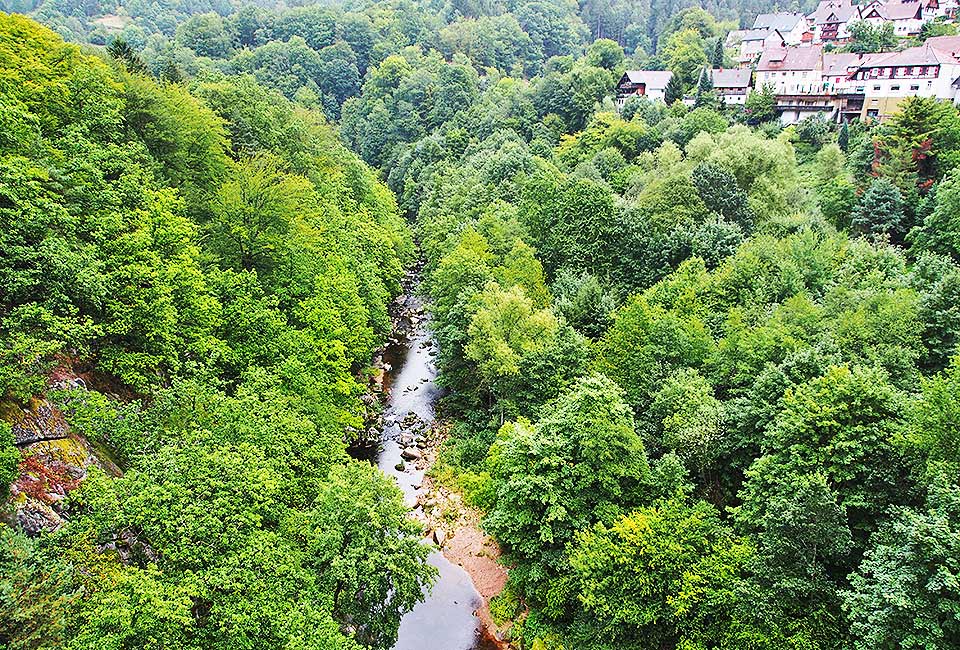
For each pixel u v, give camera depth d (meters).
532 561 33.97
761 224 65.88
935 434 25.45
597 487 32.75
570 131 124.75
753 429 33.34
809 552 25.73
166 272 35.03
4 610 16.66
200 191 52.84
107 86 48.25
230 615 19.67
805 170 88.31
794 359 34.19
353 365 60.72
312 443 31.33
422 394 59.34
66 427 26.14
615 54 146.88
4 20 47.34
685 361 42.22
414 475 47.94
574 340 47.72
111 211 35.69
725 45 177.12
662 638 28.91
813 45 144.38
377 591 25.89
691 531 29.00
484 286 55.69
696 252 61.66
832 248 55.75
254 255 49.19
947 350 37.16
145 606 18.34
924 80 100.25
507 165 95.25
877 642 21.45
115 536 21.84
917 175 69.38
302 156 79.25
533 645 32.75
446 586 38.25
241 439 27.94
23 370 25.30
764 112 112.25
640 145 103.06
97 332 30.20
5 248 26.41
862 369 31.45
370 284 62.88
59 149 37.28
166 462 23.55
